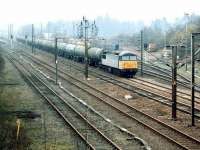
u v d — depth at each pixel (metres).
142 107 32.78
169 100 36.25
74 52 77.69
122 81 50.44
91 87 44.59
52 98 37.12
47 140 22.58
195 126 25.72
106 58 59.91
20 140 21.17
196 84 47.03
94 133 24.00
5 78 51.09
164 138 22.67
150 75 57.69
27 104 33.84
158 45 98.25
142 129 25.05
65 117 28.69
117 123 26.94
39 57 91.56
